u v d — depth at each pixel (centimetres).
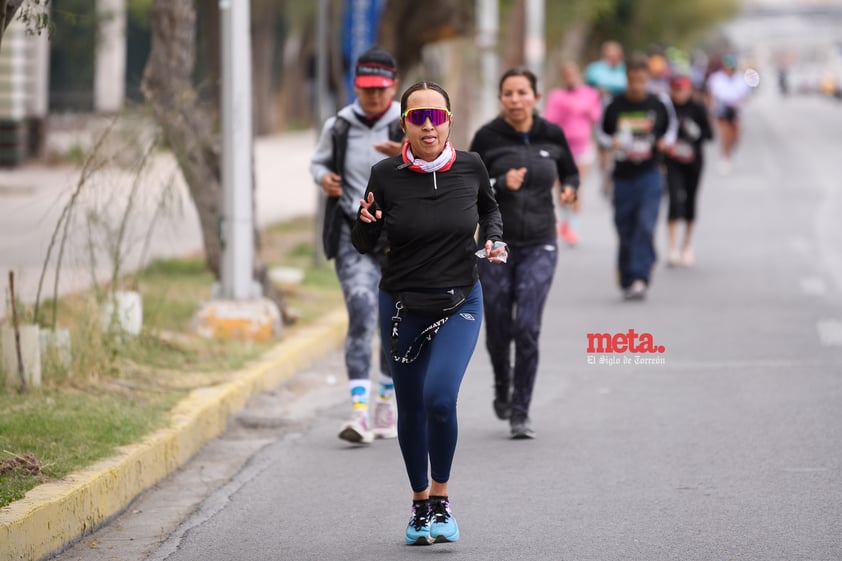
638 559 1847
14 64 7731
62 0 8969
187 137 3556
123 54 11262
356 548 1931
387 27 5441
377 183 1903
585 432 2616
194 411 2539
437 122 1862
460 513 2094
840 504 2091
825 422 2631
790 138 12988
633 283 4191
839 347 3406
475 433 2638
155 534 2014
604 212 6912
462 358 1873
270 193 7606
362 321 2550
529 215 2561
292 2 13950
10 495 1895
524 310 2550
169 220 3422
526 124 2594
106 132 2812
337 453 2505
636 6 15475
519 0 11144
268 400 2897
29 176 7256
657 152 4141
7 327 2575
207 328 3297
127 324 2984
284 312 3584
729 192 7781
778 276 4688
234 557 1902
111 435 2291
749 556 1852
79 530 1961
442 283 1884
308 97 17125
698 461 2375
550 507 2112
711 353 3362
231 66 3306
